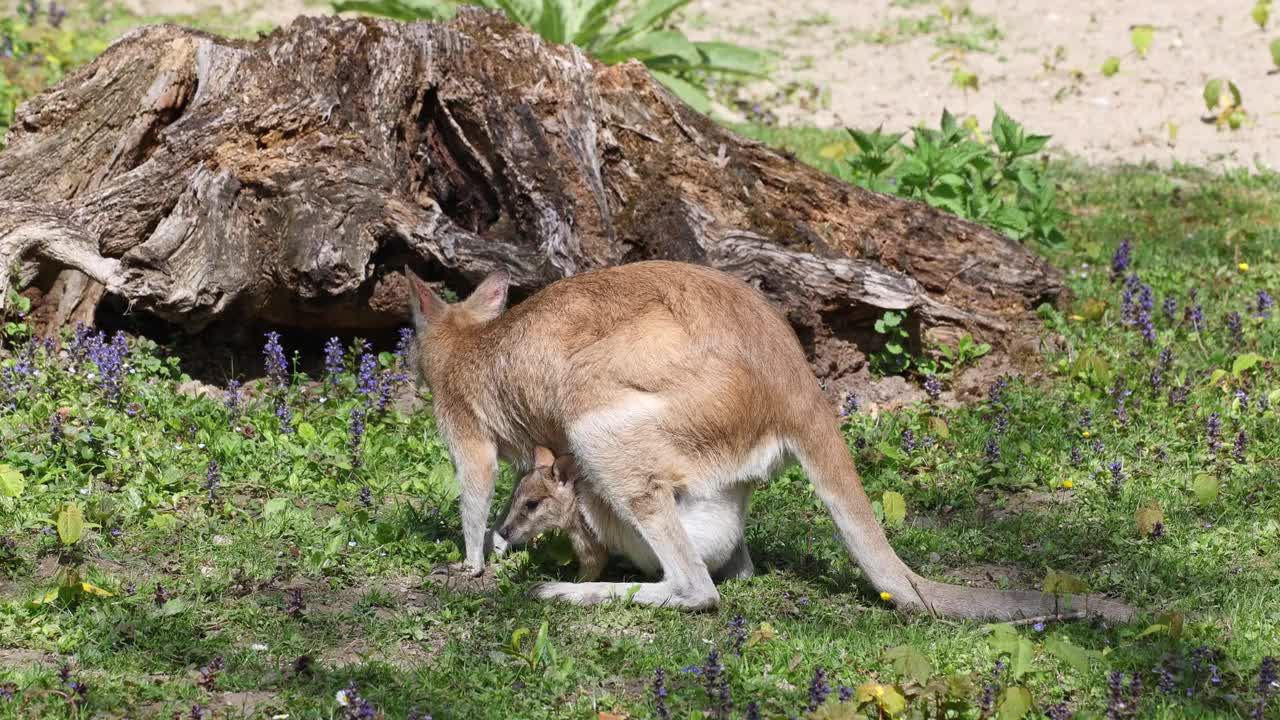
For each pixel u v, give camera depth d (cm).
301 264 1021
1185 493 893
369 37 1122
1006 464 929
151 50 1114
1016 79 1883
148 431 911
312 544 791
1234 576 782
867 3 2208
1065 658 612
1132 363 1088
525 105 1109
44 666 643
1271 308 1199
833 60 1970
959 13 2147
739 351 717
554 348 730
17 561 746
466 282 1071
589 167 1109
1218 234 1366
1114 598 767
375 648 682
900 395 1083
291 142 1083
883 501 813
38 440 871
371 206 1044
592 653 673
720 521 737
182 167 1064
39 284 1051
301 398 1001
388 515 843
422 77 1114
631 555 764
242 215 1049
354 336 1114
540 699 630
